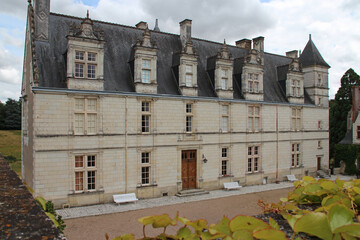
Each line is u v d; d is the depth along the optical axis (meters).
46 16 21.83
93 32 21.14
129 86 23.19
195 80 25.80
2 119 70.06
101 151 21.27
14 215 4.05
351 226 3.30
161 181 23.83
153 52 23.55
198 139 25.70
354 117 39.25
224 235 3.56
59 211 19.23
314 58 35.09
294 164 32.91
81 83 20.69
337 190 5.70
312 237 4.14
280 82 33.34
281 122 31.59
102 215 18.72
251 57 29.22
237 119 28.19
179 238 3.79
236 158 28.12
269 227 3.42
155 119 23.58
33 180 19.56
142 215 18.88
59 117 19.89
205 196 24.34
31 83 20.83
